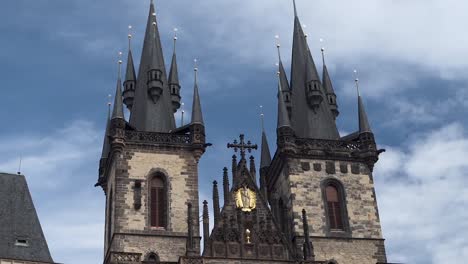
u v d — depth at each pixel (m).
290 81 101.12
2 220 78.50
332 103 100.75
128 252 80.31
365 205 89.62
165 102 94.75
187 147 89.69
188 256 79.44
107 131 101.19
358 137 93.88
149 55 98.19
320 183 89.81
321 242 86.12
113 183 88.12
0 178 83.25
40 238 78.31
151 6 103.44
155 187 87.19
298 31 103.81
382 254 86.69
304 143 92.31
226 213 84.31
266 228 84.44
